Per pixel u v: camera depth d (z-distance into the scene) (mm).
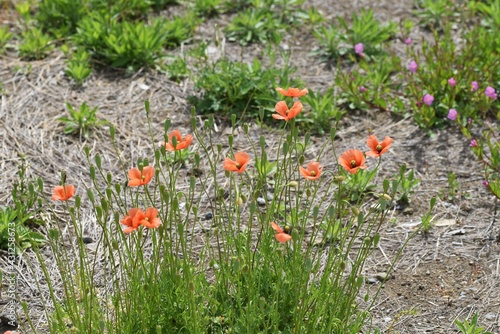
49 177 5707
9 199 5398
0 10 8195
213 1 8188
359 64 7031
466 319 4461
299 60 7457
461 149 6094
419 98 6445
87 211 5371
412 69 6582
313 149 6125
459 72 6523
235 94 6555
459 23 7996
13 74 7023
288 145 3836
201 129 6371
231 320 3682
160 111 6609
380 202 3650
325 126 6398
